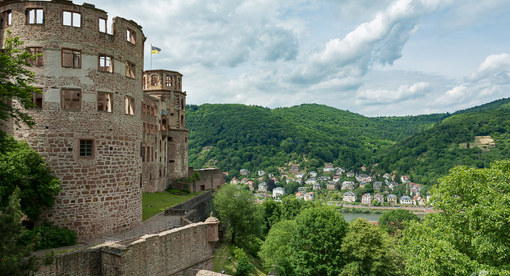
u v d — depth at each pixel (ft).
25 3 88.58
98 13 94.99
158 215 132.46
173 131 236.02
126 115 101.65
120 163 98.89
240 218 179.22
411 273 89.04
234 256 149.79
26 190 79.46
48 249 79.05
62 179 88.02
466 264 76.48
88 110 92.02
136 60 108.06
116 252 73.67
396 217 259.60
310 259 153.07
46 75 88.02
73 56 96.78
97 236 91.97
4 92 70.69
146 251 80.79
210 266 105.29
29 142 86.63
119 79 99.50
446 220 92.68
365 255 138.62
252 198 191.42
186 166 245.24
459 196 94.94
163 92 236.43
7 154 77.20
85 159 90.89
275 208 291.58
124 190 100.07
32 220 84.84
